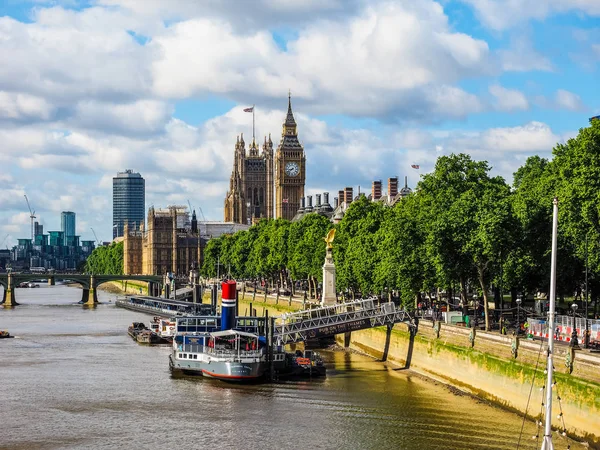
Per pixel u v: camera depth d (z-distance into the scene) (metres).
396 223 154.50
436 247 133.50
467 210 132.38
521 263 130.38
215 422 109.44
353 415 111.12
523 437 98.44
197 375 143.00
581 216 120.38
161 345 191.62
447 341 132.62
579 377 95.62
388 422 107.06
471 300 185.88
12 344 193.75
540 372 103.81
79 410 117.06
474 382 121.19
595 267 120.94
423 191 170.12
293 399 121.75
